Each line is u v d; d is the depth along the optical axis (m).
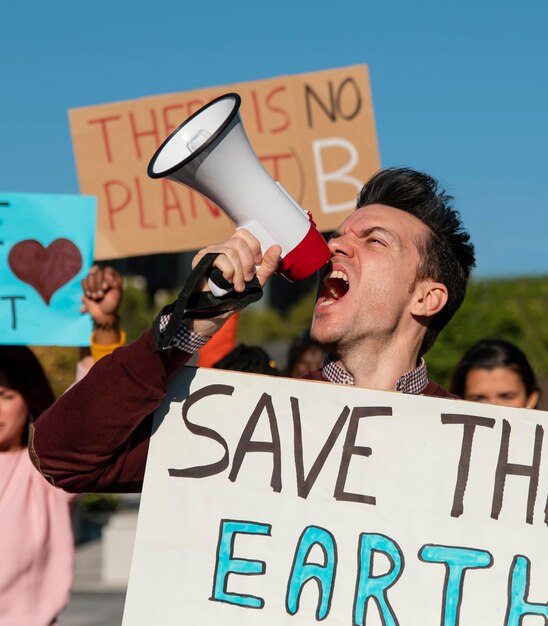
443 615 2.57
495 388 4.46
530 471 2.65
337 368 2.89
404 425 2.66
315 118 5.26
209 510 2.59
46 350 15.10
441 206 2.94
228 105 2.55
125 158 5.18
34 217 4.54
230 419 2.64
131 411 2.48
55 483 2.59
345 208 5.23
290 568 2.57
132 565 2.56
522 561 2.61
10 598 3.82
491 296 16.23
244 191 2.55
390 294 2.80
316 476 2.63
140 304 24.20
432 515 2.62
